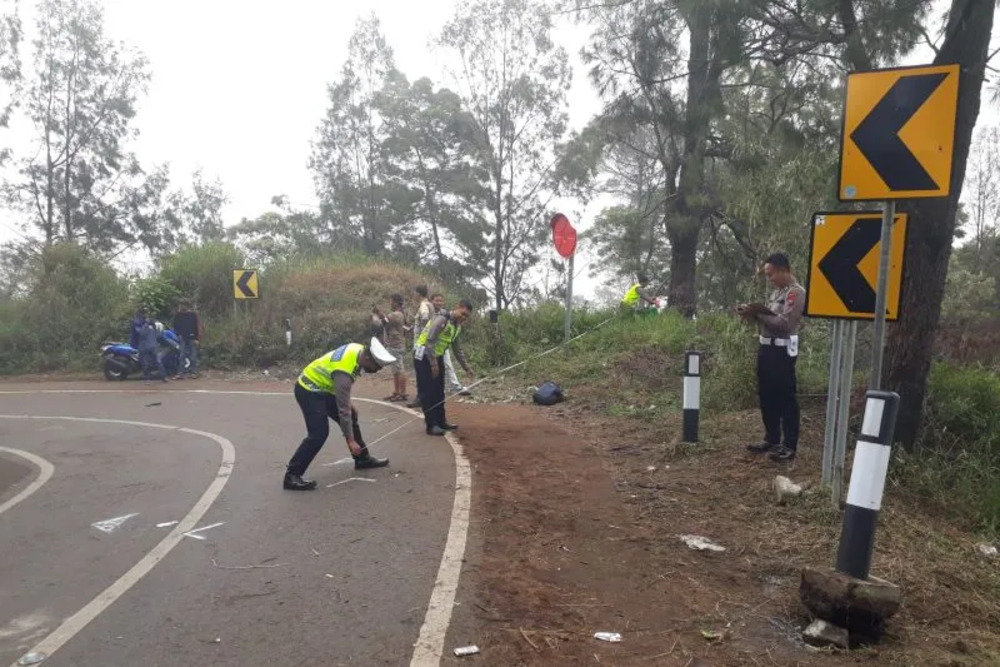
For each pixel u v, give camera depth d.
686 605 4.50
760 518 5.90
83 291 21.22
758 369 7.13
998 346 11.03
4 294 22.09
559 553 5.30
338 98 36.56
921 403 7.08
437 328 9.37
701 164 15.69
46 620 4.45
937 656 3.92
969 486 6.70
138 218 37.19
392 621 4.26
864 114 4.84
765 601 4.57
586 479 7.21
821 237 5.66
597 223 32.69
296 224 39.69
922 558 5.18
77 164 35.03
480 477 7.30
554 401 11.45
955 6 6.60
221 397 14.30
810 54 8.57
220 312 20.88
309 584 4.83
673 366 12.43
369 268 22.56
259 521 6.20
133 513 6.66
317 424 7.17
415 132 36.59
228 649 3.98
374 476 7.49
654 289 26.31
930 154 4.65
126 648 4.03
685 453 7.74
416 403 12.02
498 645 3.96
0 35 31.02
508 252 34.84
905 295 7.00
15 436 10.90
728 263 19.56
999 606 4.66
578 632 4.13
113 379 17.45
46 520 6.55
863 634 4.08
